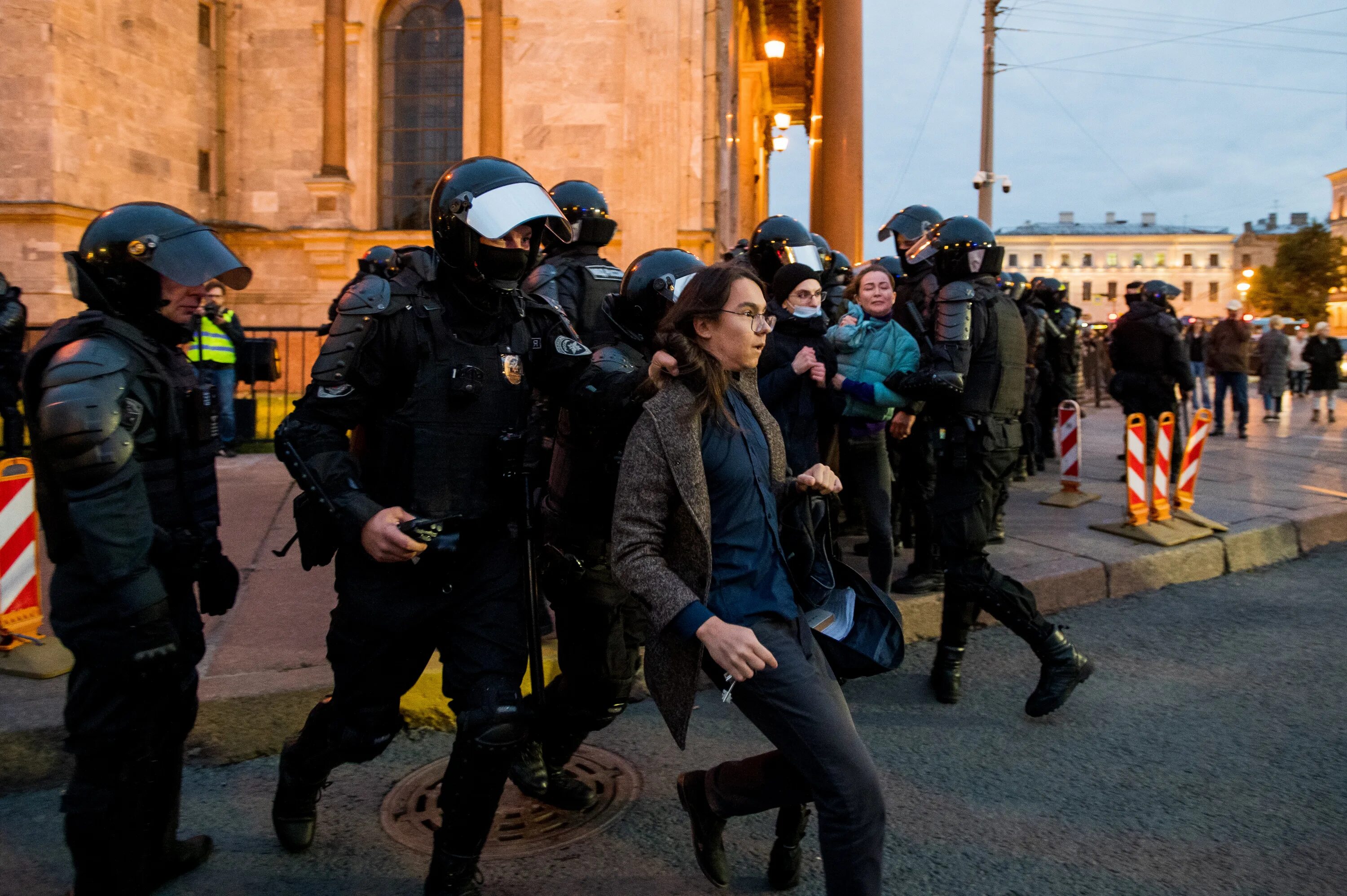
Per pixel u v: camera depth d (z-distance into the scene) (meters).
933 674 4.09
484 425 2.47
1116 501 7.73
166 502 2.33
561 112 14.05
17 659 3.68
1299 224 109.19
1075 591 5.44
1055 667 3.72
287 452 2.34
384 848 2.87
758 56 22.86
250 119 14.88
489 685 2.40
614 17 13.90
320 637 4.15
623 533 2.18
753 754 3.55
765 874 2.75
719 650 2.02
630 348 3.10
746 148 21.92
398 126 14.97
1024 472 8.59
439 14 14.74
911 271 5.33
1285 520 6.79
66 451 2.01
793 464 3.65
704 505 2.17
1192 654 4.66
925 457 5.02
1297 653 4.66
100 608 2.17
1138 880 2.72
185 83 14.19
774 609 2.21
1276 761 3.49
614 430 2.64
